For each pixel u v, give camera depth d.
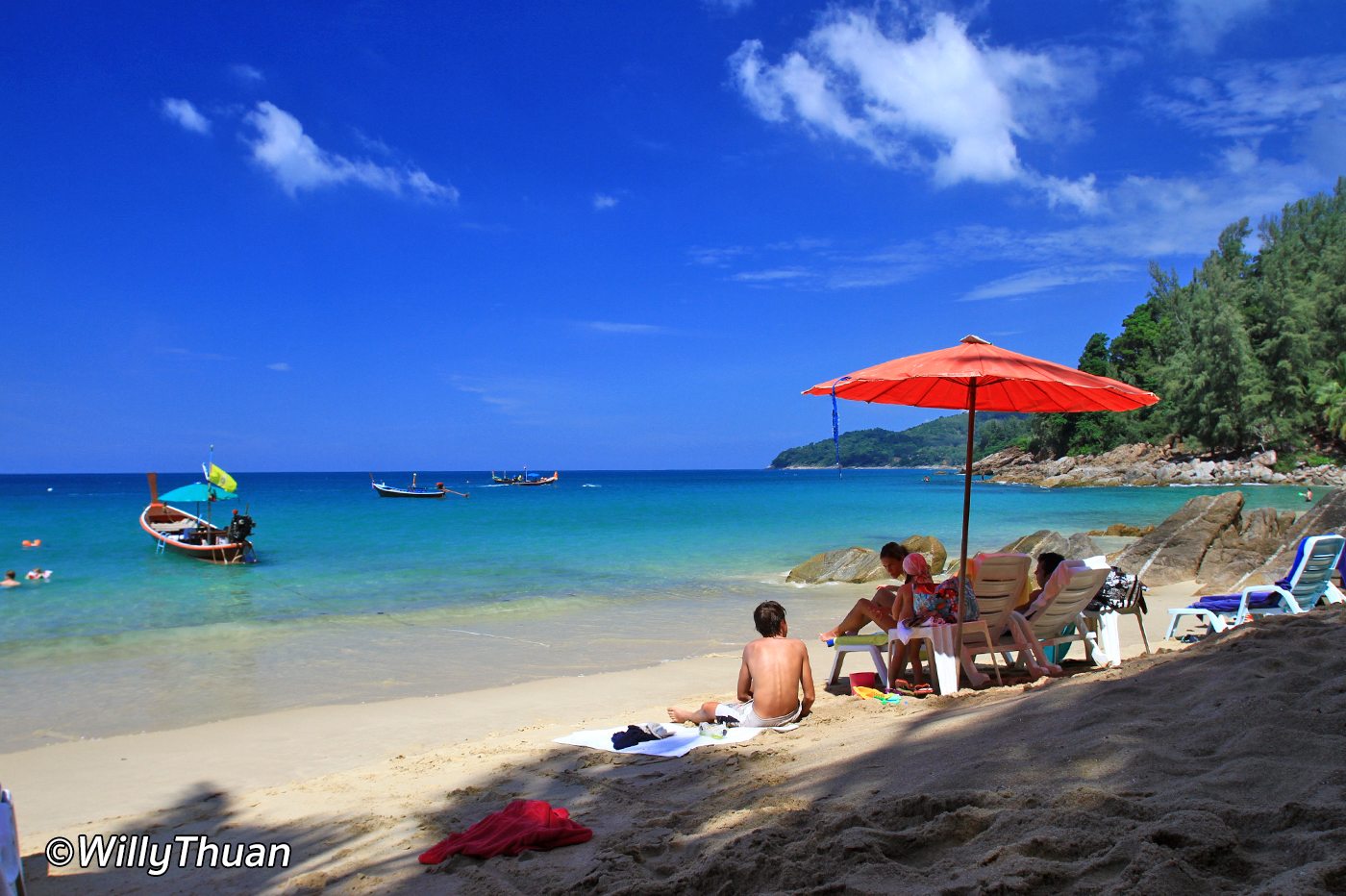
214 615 14.31
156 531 25.64
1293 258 82.25
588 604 15.52
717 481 145.00
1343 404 72.94
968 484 7.12
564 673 10.01
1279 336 78.81
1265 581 14.33
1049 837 2.92
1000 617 7.52
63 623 13.57
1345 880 2.34
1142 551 16.97
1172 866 2.55
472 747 6.43
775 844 3.43
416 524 36.56
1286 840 2.70
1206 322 79.94
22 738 7.39
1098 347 100.56
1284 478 71.88
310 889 3.88
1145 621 11.88
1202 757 3.61
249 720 7.81
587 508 51.06
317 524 36.66
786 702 6.18
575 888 3.43
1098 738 3.99
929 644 7.15
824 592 16.94
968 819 3.24
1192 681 4.86
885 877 2.92
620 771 5.40
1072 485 81.81
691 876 3.29
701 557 23.48
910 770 4.22
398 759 6.24
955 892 2.71
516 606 15.31
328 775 6.06
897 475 182.50
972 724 4.97
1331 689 4.18
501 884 3.61
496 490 91.69
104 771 6.36
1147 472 79.94
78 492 93.19
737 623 13.49
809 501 59.56
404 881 3.82
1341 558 9.20
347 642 11.95
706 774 5.07
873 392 7.56
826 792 4.17
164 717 8.09
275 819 5.05
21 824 5.26
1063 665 8.27
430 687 9.27
